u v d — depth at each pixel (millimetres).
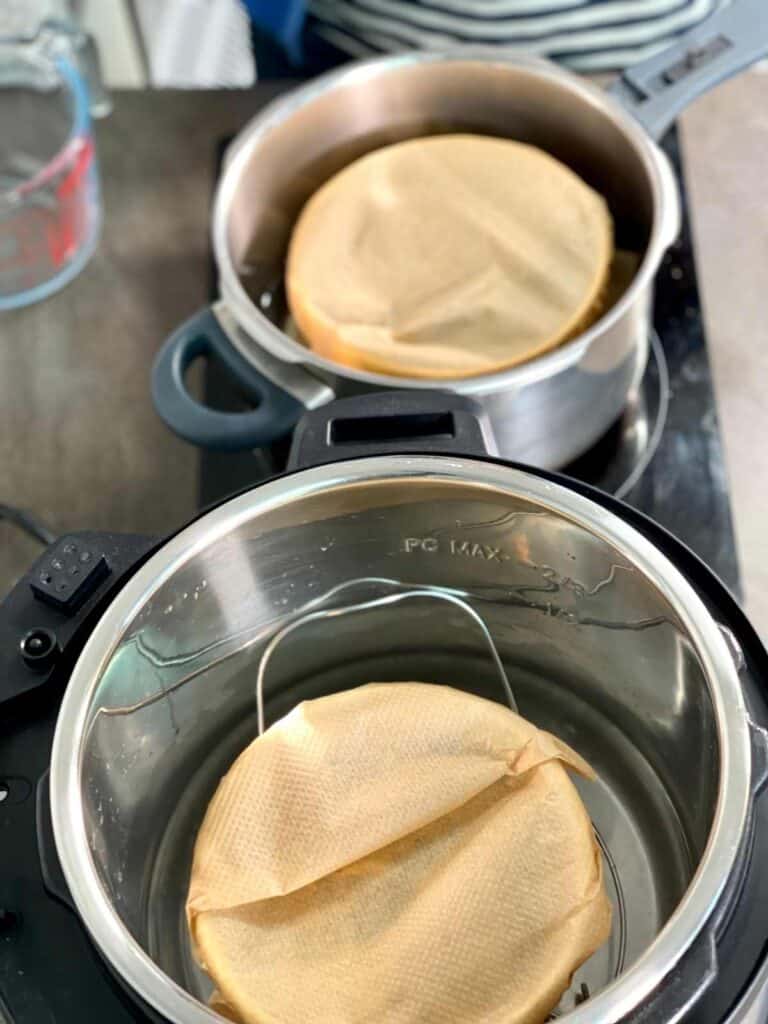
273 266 728
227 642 478
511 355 616
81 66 835
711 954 333
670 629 411
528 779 439
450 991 391
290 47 863
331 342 638
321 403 560
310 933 414
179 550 417
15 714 421
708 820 384
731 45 652
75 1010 373
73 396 731
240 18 1171
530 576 470
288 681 519
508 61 661
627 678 473
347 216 680
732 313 720
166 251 784
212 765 498
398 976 395
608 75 834
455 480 426
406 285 657
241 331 587
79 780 376
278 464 642
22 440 716
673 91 651
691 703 414
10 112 850
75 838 365
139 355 744
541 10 825
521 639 507
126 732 428
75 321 763
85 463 703
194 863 433
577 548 434
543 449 598
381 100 696
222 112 840
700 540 620
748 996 347
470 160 685
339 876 428
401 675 525
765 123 795
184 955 442
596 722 498
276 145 673
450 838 433
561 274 637
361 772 441
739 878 353
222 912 416
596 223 651
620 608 443
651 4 820
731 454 667
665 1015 324
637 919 445
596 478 643
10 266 770
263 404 566
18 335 761
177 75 1143
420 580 496
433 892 414
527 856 417
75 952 382
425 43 857
